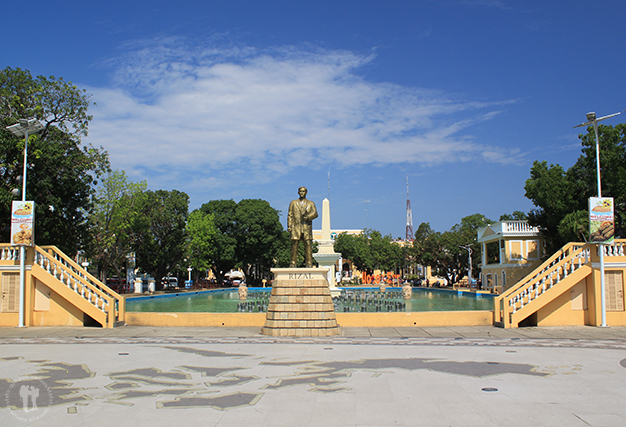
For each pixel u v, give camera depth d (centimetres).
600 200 1978
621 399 845
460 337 1719
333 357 1273
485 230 5388
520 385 949
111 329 1967
